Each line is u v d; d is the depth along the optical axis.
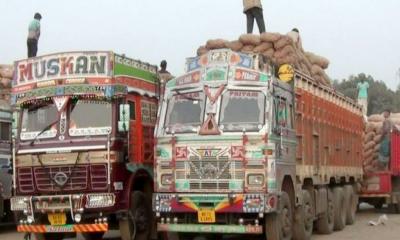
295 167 12.45
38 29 18.77
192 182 11.20
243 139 11.02
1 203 16.19
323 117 15.16
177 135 11.41
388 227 16.75
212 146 11.16
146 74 13.31
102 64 11.91
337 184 16.91
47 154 11.85
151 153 13.23
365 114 21.83
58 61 12.10
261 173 10.91
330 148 15.73
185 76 11.85
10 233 16.58
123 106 11.78
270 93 11.28
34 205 11.78
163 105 11.81
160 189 11.45
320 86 14.91
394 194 21.09
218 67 11.66
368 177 20.97
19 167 12.09
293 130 12.41
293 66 12.94
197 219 11.24
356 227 16.83
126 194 11.94
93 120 11.84
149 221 12.93
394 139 21.09
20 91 12.38
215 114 11.34
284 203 11.59
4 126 16.53
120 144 11.80
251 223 11.04
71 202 11.50
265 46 13.68
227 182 11.02
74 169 11.68
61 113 11.97
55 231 11.67
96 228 11.50
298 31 15.05
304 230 12.71
